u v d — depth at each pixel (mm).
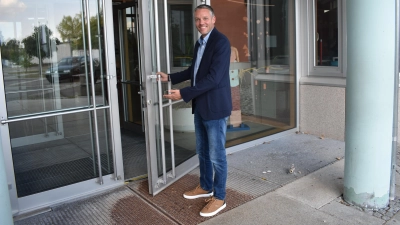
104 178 3658
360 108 3025
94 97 3477
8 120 3041
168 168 3793
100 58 3492
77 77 3389
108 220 3090
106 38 3463
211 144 3055
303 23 5457
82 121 3459
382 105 2977
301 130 5703
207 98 2969
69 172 3447
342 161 4340
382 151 3055
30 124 3182
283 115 5566
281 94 5516
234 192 3584
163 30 3602
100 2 3420
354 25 2949
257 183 3793
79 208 3320
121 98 6328
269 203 3314
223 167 3111
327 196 3420
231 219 3045
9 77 3043
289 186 3682
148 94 3357
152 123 3451
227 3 4836
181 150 4043
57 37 3256
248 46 5109
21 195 3213
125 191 3658
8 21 3008
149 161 3465
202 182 3453
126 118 6285
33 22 3127
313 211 3139
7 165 3068
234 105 5020
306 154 4660
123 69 6102
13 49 3051
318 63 5383
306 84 5523
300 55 5570
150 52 3385
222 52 2885
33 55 3154
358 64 2977
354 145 3121
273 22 5332
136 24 5535
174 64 3879
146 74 3330
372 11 2855
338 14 4977
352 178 3186
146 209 3271
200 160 3406
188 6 3990
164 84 3658
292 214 3096
